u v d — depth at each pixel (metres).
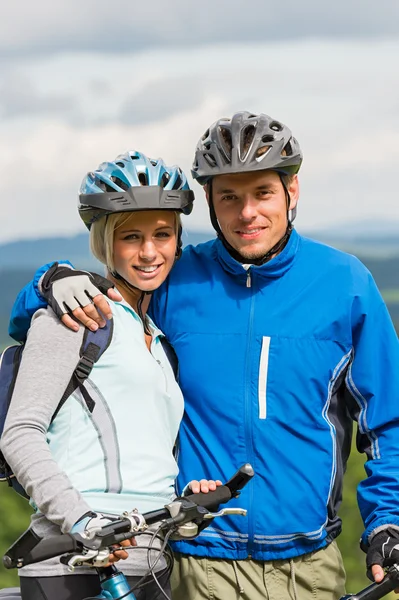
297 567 4.21
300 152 4.26
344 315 4.22
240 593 4.20
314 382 4.18
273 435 4.14
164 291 4.37
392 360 4.27
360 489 4.30
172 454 3.93
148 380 3.76
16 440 3.49
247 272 4.25
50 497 3.39
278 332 4.20
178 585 4.29
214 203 4.26
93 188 3.99
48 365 3.61
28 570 3.60
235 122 4.17
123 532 3.18
